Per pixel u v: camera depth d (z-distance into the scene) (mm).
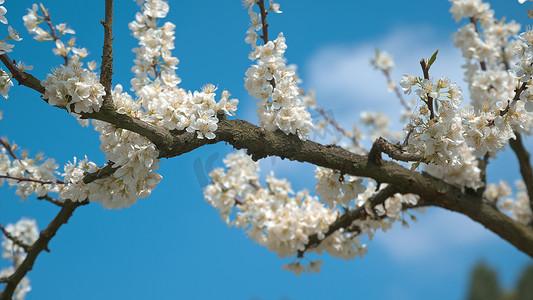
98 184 2557
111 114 2195
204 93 2422
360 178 3035
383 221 3645
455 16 3135
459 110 2564
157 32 2963
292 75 2619
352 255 3719
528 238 3107
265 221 3475
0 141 2988
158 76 2949
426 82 2307
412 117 2479
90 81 2133
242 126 2451
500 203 4539
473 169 3203
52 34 2352
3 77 2182
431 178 3051
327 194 3066
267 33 2650
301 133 2594
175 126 2344
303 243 3422
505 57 3406
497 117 2531
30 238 4367
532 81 2465
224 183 3682
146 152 2266
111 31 2188
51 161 2949
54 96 2139
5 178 2926
